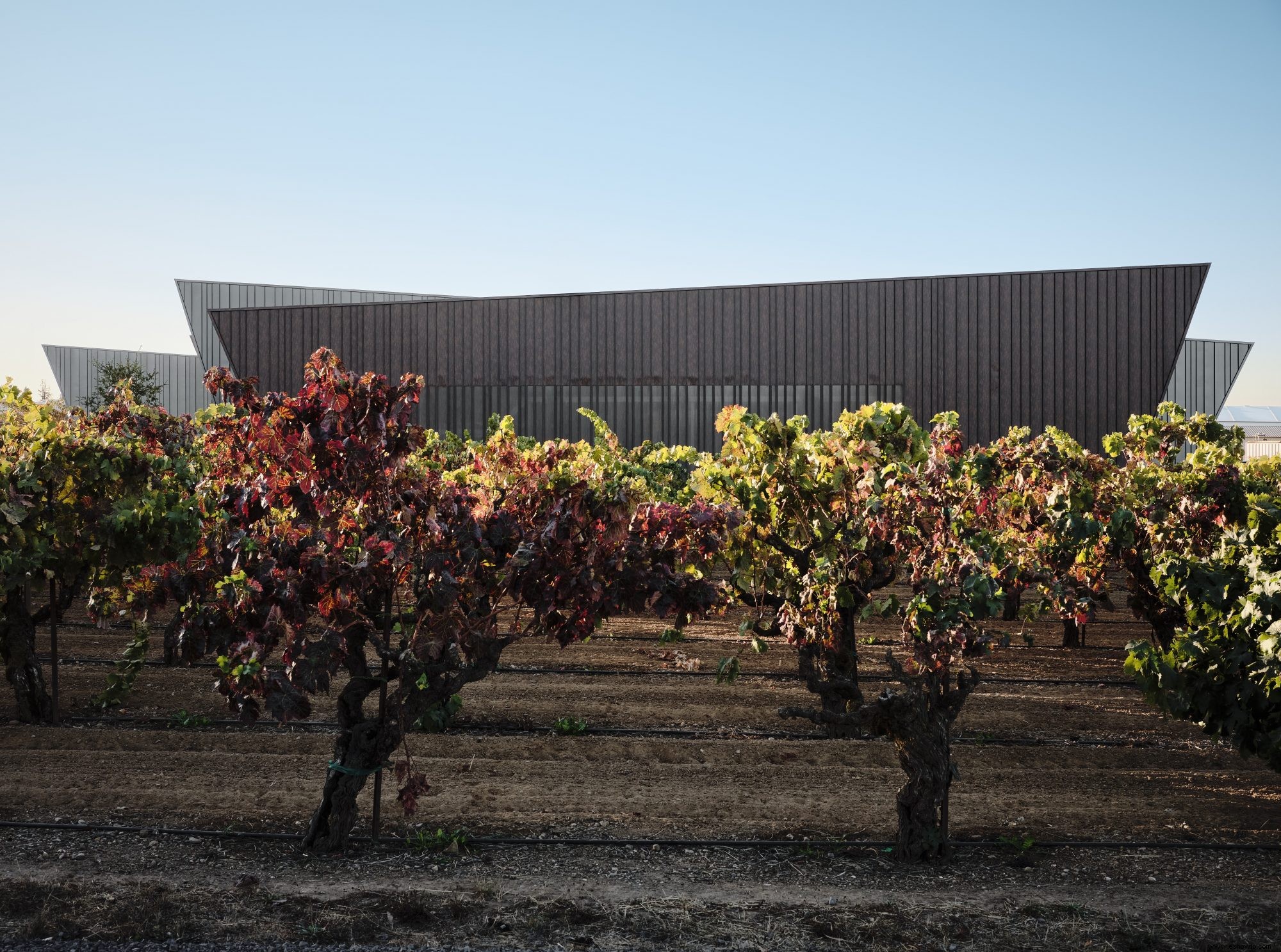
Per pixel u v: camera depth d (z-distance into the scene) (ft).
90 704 33.86
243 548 19.03
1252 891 19.22
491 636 21.12
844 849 21.54
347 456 18.92
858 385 94.63
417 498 19.65
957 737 31.71
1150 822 23.30
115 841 21.34
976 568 20.66
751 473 29.07
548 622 20.57
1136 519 32.68
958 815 23.80
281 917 17.47
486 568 20.54
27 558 28.68
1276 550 23.41
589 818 23.41
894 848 21.53
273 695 18.79
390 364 103.86
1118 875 20.10
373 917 17.52
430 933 17.13
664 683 38.37
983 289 92.58
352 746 20.97
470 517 19.79
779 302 96.07
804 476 28.43
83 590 34.94
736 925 17.57
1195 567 24.23
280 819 22.82
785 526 29.60
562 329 100.22
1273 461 39.73
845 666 30.83
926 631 20.94
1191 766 28.50
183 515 30.81
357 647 21.01
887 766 28.40
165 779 25.99
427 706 21.08
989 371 92.58
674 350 97.96
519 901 18.33
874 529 24.61
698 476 29.86
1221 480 31.76
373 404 19.19
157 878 19.12
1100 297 91.09
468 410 102.42
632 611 20.80
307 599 18.60
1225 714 23.29
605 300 99.25
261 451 19.26
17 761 27.30
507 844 21.62
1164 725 33.06
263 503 19.04
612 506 19.69
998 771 27.55
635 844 21.77
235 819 22.82
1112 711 34.73
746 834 22.45
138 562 30.94
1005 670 41.88
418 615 20.51
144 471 32.09
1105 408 91.09
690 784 26.37
